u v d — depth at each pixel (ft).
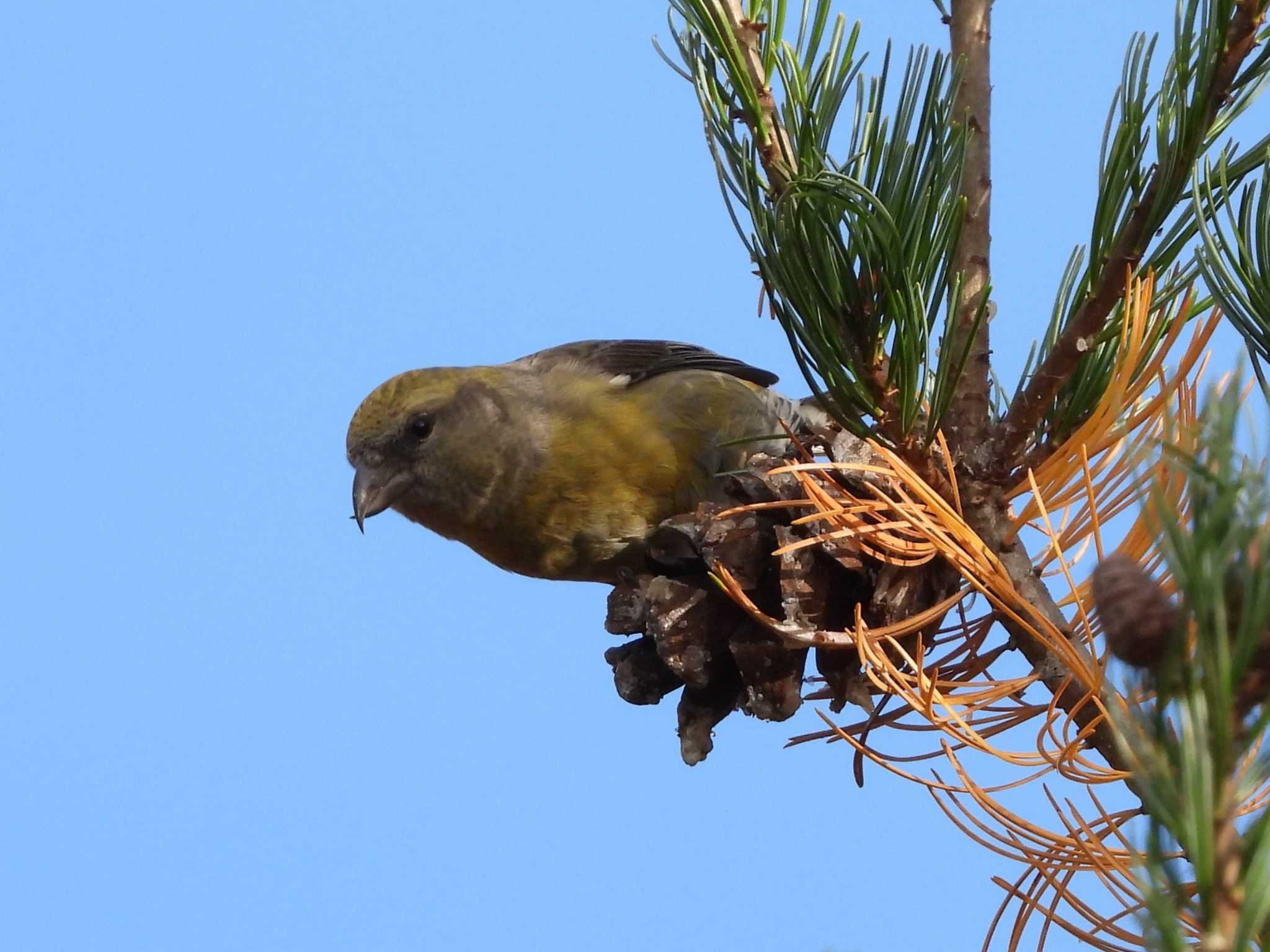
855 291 16.17
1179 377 14.82
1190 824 7.82
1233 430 7.75
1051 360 16.11
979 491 16.84
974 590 16.75
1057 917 13.37
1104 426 16.12
